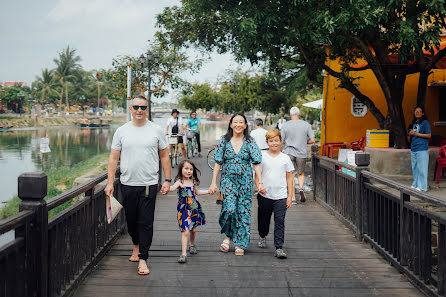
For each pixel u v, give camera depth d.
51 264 3.42
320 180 8.30
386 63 9.88
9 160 30.39
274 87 31.39
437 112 13.07
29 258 3.00
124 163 4.43
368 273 4.51
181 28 14.74
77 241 4.15
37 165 27.55
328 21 7.95
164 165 4.62
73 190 3.90
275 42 9.41
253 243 5.70
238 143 5.05
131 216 4.57
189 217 4.90
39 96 105.00
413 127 8.41
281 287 4.12
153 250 5.32
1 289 2.60
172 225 6.58
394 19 8.92
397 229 4.62
